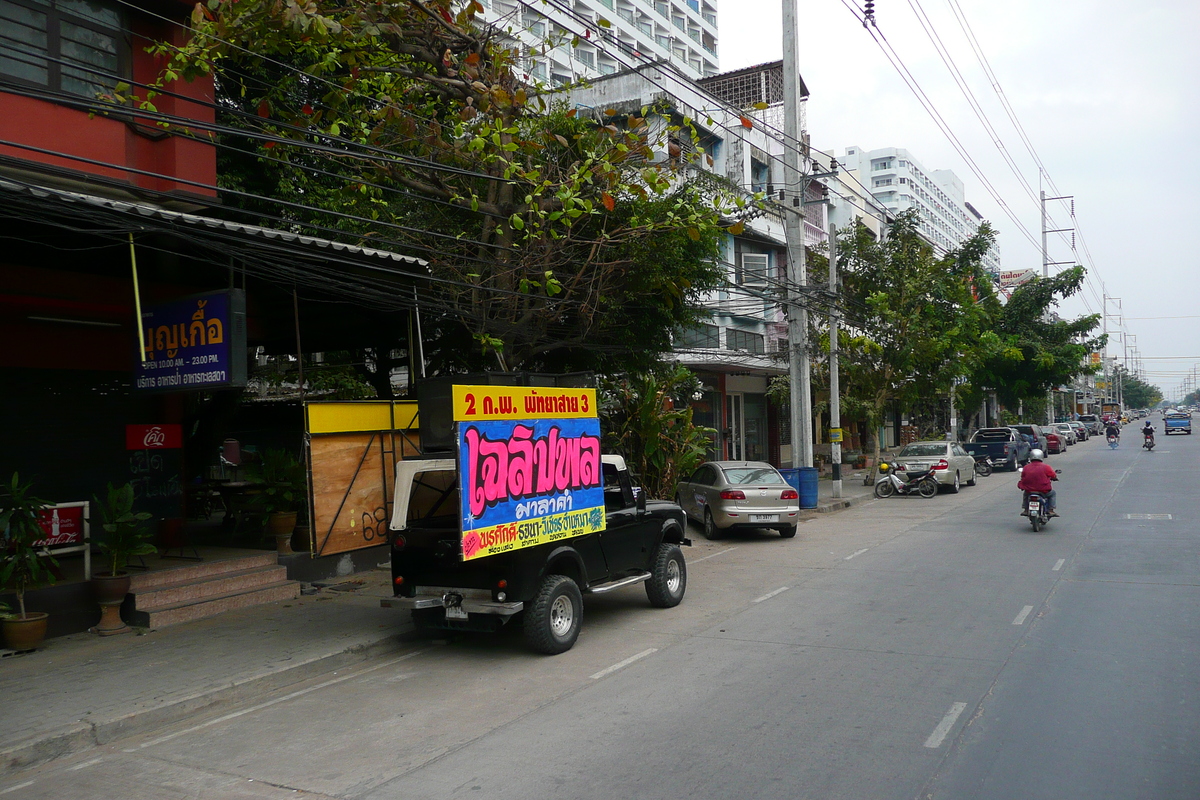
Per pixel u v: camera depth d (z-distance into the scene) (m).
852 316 25.33
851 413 27.62
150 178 11.05
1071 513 18.56
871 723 5.96
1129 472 29.12
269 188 13.61
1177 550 13.13
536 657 8.33
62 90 10.20
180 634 9.08
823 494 24.97
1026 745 5.47
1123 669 7.11
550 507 8.62
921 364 26.61
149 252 9.91
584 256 13.25
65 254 9.93
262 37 9.01
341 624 9.48
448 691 7.26
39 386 10.95
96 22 10.62
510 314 12.50
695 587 11.88
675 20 66.69
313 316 13.00
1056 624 8.75
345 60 10.39
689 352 22.47
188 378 9.55
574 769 5.31
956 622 9.02
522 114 11.63
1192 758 5.20
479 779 5.21
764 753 5.46
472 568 8.18
